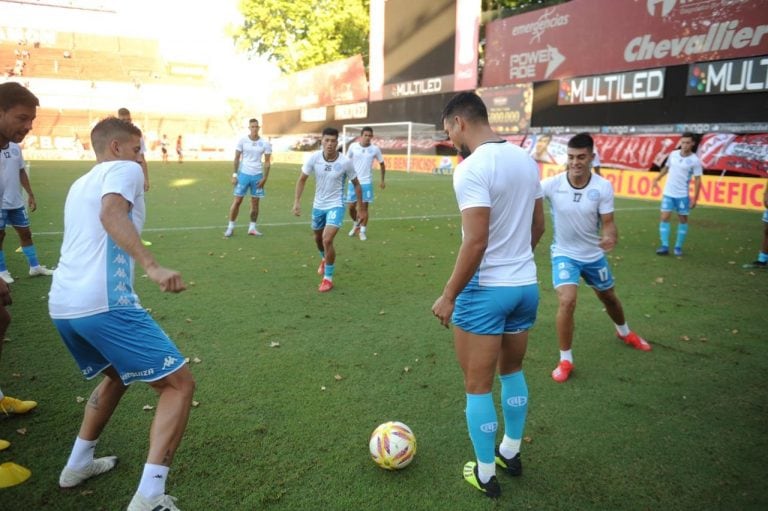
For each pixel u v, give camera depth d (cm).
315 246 858
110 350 232
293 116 3925
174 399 239
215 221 1085
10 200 595
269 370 399
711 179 1523
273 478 274
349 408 345
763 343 471
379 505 256
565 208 409
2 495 256
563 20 1966
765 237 750
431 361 421
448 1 2441
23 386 363
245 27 3831
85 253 232
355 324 503
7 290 298
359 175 919
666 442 314
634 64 1747
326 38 3728
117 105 4866
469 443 310
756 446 310
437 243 902
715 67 1525
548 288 650
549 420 337
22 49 5456
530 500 262
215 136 5347
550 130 2089
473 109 256
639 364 425
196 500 255
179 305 546
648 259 811
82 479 265
